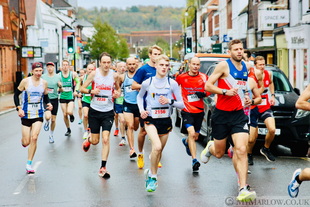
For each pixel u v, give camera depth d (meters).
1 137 18.36
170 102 9.62
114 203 8.74
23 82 11.66
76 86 19.86
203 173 11.18
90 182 10.43
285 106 13.23
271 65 16.17
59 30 85.69
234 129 9.01
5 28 54.03
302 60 34.00
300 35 33.44
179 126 20.52
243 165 8.69
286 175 10.95
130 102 13.01
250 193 8.38
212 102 14.05
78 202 8.86
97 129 11.34
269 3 43.31
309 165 12.15
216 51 45.66
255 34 49.03
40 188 9.99
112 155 13.77
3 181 10.70
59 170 11.76
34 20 67.25
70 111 17.73
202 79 11.80
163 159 13.02
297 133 13.11
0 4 52.47
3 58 52.50
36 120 11.77
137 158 12.56
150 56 11.52
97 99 11.21
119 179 10.69
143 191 9.59
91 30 133.38
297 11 35.25
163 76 9.68
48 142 16.42
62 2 102.81
